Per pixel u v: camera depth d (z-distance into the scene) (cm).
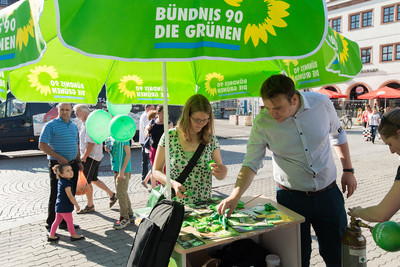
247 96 335
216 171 233
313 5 137
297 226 209
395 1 2714
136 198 621
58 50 248
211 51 131
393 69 2794
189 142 254
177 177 249
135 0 129
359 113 2338
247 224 198
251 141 234
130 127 421
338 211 228
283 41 138
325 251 236
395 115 159
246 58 135
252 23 137
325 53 218
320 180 224
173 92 342
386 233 156
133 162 1045
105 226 471
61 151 416
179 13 130
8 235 448
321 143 222
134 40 127
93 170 525
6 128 1130
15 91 235
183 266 171
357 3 2953
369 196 602
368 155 1100
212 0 133
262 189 677
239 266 214
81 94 275
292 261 215
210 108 247
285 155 227
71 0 123
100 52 123
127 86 315
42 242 420
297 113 217
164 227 165
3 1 2400
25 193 679
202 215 220
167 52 128
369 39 2920
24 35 137
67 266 356
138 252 167
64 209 411
